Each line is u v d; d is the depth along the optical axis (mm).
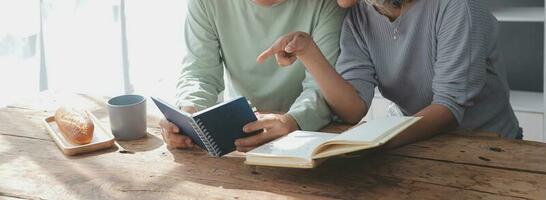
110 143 1446
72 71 2658
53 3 2512
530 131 2623
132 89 2959
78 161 1371
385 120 1335
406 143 1372
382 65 1669
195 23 1861
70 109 1580
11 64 2375
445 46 1491
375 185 1181
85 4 2652
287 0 1762
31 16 2400
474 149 1329
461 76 1475
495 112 1701
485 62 1524
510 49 2891
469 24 1463
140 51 2949
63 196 1195
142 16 2928
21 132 1572
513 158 1268
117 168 1322
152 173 1289
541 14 2551
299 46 1484
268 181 1223
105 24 2764
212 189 1197
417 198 1120
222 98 2076
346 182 1199
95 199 1177
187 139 1412
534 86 2891
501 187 1143
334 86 1537
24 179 1280
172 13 3041
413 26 1551
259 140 1384
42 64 2533
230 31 1847
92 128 1453
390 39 1611
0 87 2361
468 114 1679
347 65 1655
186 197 1168
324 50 1724
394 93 1717
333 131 1527
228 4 1811
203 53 1862
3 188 1239
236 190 1188
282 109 1904
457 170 1226
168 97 3053
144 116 1502
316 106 1541
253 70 1876
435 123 1421
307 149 1259
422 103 1693
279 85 1855
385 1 1503
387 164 1271
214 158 1356
